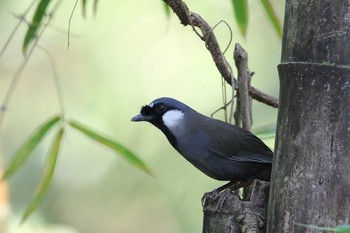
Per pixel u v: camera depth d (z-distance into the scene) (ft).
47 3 24.99
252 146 25.81
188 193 42.34
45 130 25.05
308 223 17.24
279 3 43.52
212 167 26.45
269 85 42.73
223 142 25.90
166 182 42.65
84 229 44.65
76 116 43.93
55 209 44.80
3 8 44.57
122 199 44.86
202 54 44.21
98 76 44.52
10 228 37.99
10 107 46.24
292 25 18.24
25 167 43.42
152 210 44.04
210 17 43.78
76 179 45.32
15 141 46.11
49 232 38.81
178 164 42.52
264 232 18.95
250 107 25.11
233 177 26.32
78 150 45.11
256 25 44.14
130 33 44.93
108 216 44.88
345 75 17.30
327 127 17.29
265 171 26.04
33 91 46.44
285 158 17.81
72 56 45.24
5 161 45.52
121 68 44.45
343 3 17.56
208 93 43.21
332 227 17.07
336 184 17.15
